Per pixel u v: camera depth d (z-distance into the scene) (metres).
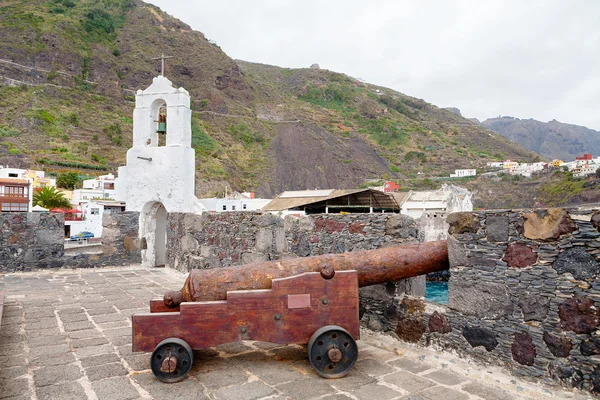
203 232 8.83
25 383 3.37
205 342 3.58
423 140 118.50
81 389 3.27
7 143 58.16
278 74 177.88
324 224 5.51
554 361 3.16
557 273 3.18
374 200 30.39
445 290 12.41
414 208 29.72
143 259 12.45
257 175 81.06
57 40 94.62
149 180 12.71
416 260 4.02
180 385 3.38
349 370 3.60
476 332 3.71
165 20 134.50
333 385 3.40
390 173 89.81
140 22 127.69
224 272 3.82
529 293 3.34
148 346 3.52
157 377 3.44
